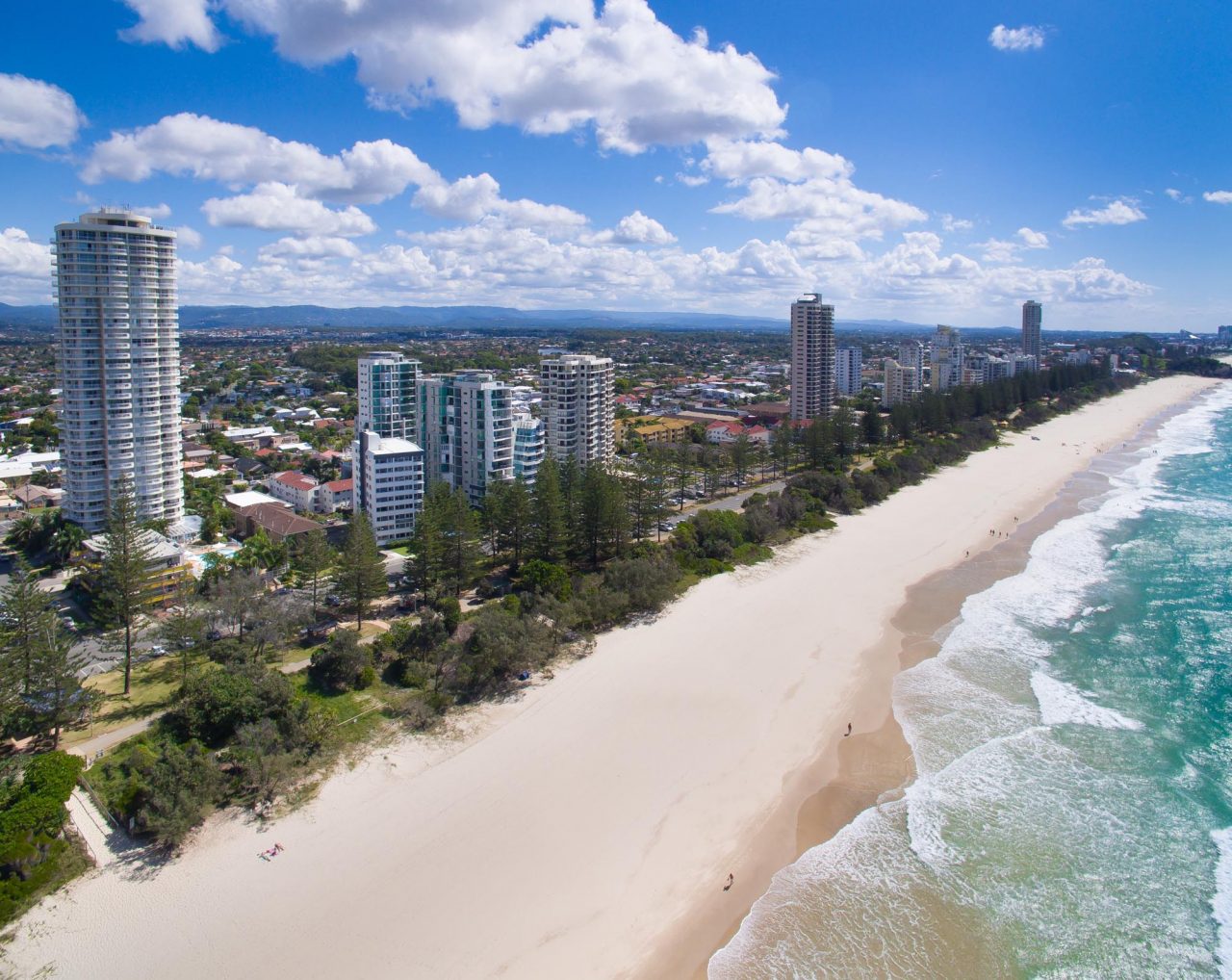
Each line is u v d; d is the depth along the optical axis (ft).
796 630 279.08
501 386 419.95
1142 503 471.62
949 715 220.64
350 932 144.87
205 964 138.21
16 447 591.37
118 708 221.05
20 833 158.51
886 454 612.70
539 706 224.33
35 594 217.36
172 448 384.88
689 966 138.51
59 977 135.44
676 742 206.39
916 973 137.39
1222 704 226.38
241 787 184.85
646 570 299.17
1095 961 140.36
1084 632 277.44
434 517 311.27
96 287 354.95
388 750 202.08
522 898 152.97
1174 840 170.40
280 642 254.06
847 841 169.99
